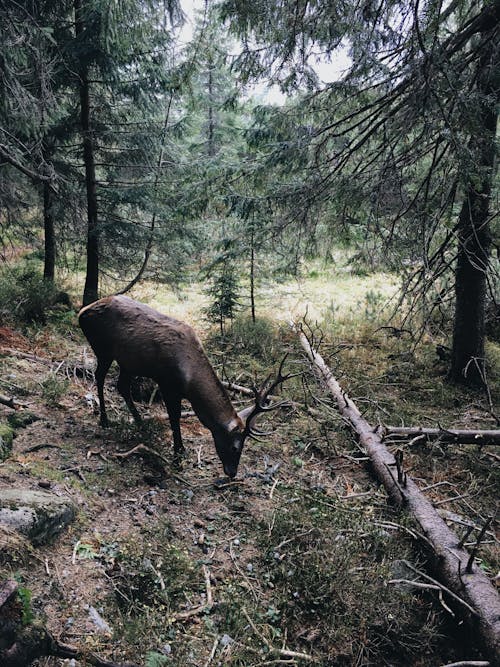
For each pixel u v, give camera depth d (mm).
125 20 9328
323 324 11867
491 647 3598
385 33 6117
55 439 5461
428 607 4238
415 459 6480
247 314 12445
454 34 6117
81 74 10836
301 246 9000
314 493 5422
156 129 11727
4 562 3342
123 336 5406
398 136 6305
